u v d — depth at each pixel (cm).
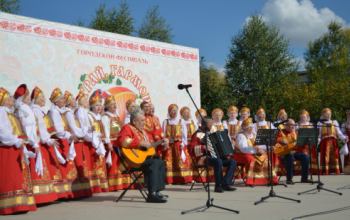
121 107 798
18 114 427
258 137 536
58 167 499
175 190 622
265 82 1819
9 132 404
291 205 438
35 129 438
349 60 2627
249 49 1884
